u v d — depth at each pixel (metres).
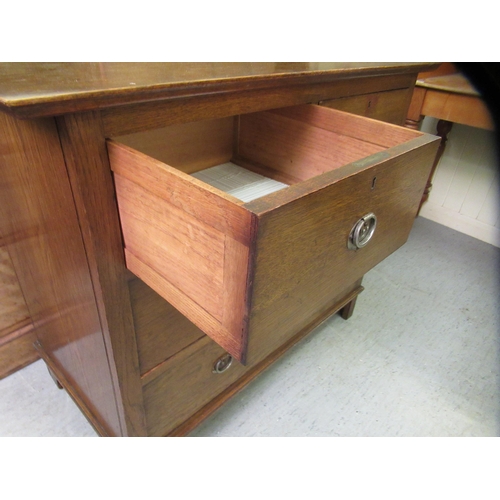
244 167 0.93
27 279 0.86
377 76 0.89
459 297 1.47
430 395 1.09
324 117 0.75
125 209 0.53
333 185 0.45
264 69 0.67
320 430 0.98
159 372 0.72
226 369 0.89
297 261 0.46
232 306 0.44
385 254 0.67
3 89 0.43
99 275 0.56
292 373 1.12
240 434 0.95
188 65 0.66
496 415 1.04
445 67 1.29
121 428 0.75
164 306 0.67
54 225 0.60
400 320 1.34
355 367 1.16
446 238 1.83
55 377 0.99
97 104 0.45
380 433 0.98
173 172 0.43
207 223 0.42
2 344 1.02
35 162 0.55
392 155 0.55
